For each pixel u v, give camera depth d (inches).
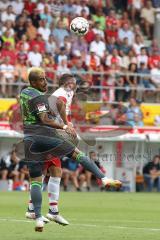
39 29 3159.5
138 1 3553.2
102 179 1158.3
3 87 2883.9
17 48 3021.7
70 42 3149.6
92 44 3179.1
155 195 2522.1
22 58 2992.1
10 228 1254.3
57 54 3063.5
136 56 3201.3
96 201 2138.3
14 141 2822.3
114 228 1293.1
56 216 1210.0
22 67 2955.2
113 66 3125.0
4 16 3154.5
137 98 3034.0
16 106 2758.4
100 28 3270.2
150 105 3019.2
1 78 2883.9
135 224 1396.4
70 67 3038.9
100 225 1353.3
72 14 3297.2
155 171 2883.9
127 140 2859.3
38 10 3225.9
